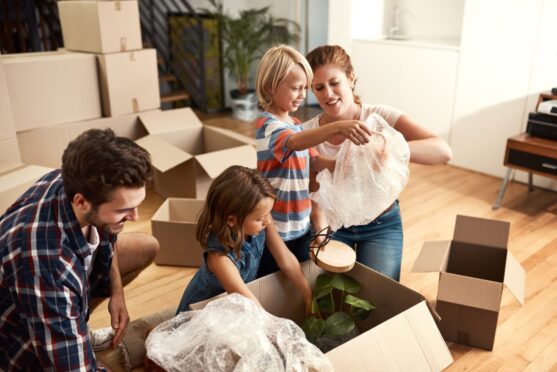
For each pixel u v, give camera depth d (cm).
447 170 394
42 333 110
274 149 154
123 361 150
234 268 147
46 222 111
